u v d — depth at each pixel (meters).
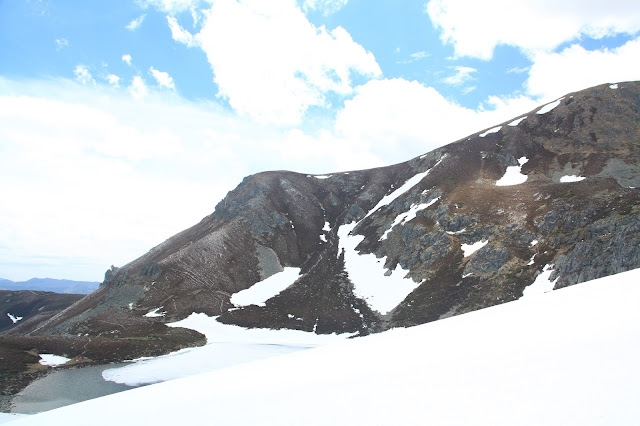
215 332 86.56
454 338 20.56
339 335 79.88
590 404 9.02
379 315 82.56
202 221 162.12
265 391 18.44
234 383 22.75
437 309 76.25
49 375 61.34
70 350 71.88
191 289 105.69
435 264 90.31
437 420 10.13
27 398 51.81
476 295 75.31
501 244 84.44
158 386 28.45
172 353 74.00
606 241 67.81
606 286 22.17
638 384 9.34
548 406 9.45
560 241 77.94
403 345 22.39
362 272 102.69
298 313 91.50
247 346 76.56
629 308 16.48
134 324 91.00
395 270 97.06
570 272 68.38
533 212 89.75
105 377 60.78
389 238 110.19
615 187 87.75
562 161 113.25
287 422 12.61
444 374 14.02
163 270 113.56
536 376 11.52
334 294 96.06
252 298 102.00
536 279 72.62
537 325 18.14
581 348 12.98
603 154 108.38
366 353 22.86
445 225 99.12
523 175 113.56
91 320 96.19
